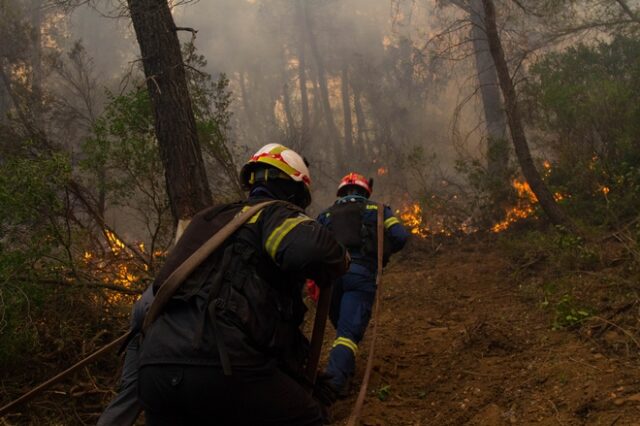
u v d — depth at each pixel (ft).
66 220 18.79
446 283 24.36
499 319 18.85
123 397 10.80
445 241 33.45
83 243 20.08
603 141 30.58
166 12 21.40
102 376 16.61
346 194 17.02
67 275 18.40
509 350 16.17
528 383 13.88
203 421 8.05
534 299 20.18
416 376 15.92
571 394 12.76
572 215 28.50
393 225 15.96
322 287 8.86
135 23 21.39
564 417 12.07
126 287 20.68
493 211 34.50
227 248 8.47
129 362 11.00
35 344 15.35
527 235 28.19
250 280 8.25
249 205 9.03
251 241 8.50
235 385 7.82
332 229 15.89
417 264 30.01
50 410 14.98
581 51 34.37
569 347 15.21
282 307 8.39
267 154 9.60
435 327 19.84
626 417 11.37
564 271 21.62
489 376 14.83
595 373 13.37
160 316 8.33
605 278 18.71
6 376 15.21
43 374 15.81
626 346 14.20
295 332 8.70
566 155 31.35
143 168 21.88
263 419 8.07
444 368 15.98
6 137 24.97
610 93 30.01
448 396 14.51
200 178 20.98
